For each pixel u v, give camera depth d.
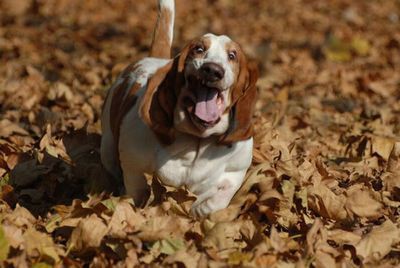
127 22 21.06
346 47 18.64
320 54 18.19
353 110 12.61
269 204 7.31
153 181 7.05
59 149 8.78
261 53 17.88
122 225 6.73
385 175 8.29
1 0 22.23
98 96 11.89
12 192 7.68
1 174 8.33
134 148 7.00
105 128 8.16
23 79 13.35
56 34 18.56
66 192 8.12
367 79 14.52
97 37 19.11
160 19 8.78
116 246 6.44
